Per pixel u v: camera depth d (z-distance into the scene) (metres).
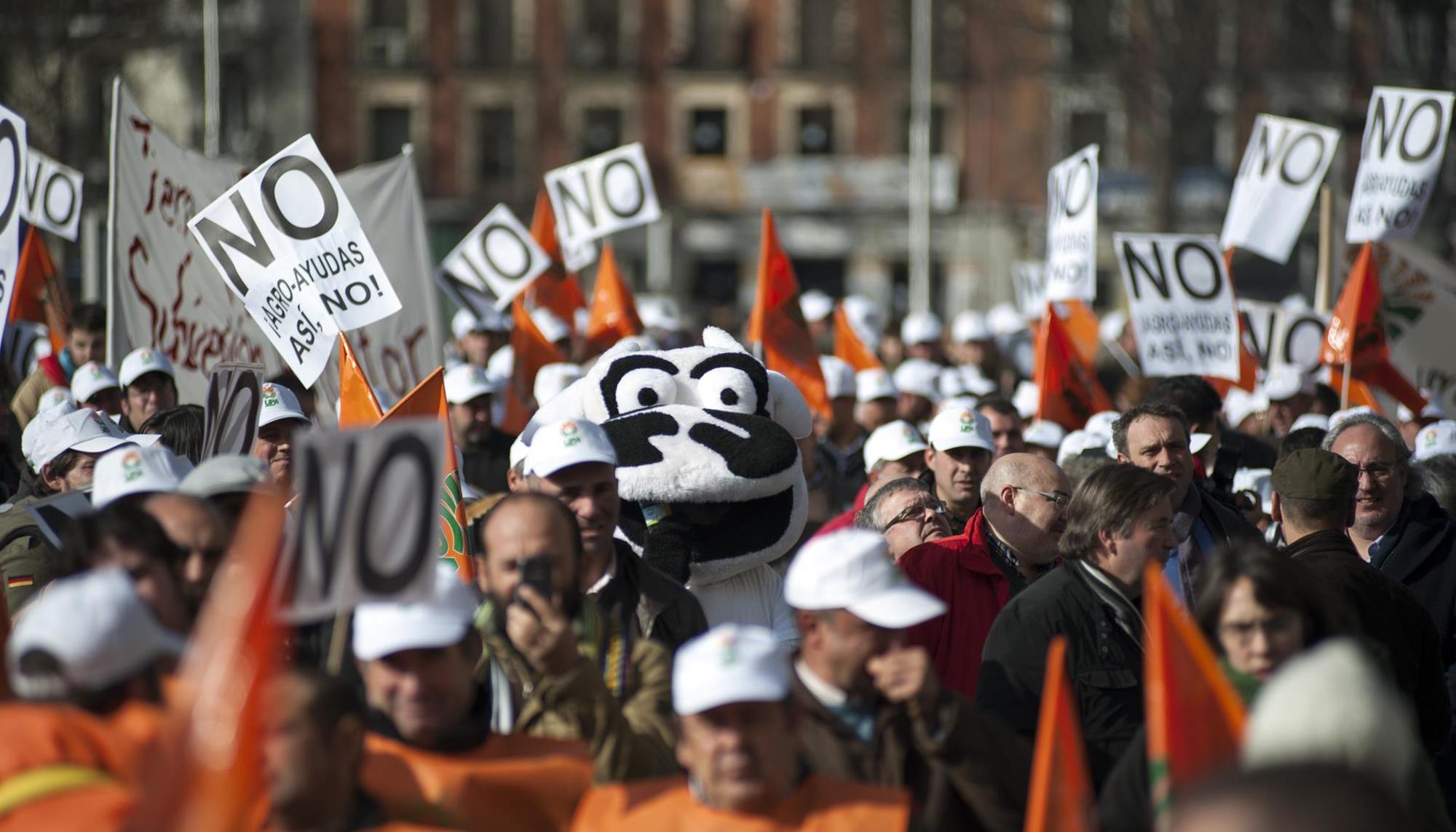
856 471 22.31
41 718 6.97
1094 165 22.64
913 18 91.38
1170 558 13.05
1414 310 22.03
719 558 12.85
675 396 14.16
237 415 13.95
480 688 9.39
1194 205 94.44
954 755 8.29
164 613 8.38
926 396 25.86
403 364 21.16
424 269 21.64
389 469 7.90
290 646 9.45
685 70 102.44
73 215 25.27
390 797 7.98
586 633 9.43
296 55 99.06
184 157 19.48
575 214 31.14
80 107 62.66
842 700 8.66
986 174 101.25
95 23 61.44
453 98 101.94
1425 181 21.97
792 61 102.19
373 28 101.44
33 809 6.66
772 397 14.84
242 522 9.45
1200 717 6.95
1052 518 13.13
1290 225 23.70
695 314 98.75
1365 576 11.62
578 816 7.92
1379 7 53.12
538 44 102.25
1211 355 21.94
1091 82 81.56
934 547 13.03
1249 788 3.98
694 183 102.88
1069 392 22.33
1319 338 26.53
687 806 7.75
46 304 24.64
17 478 19.30
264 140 97.69
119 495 10.05
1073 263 22.95
